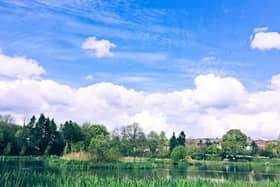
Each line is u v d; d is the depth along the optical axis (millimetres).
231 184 23531
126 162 83625
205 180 24250
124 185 21172
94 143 82562
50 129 106188
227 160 132875
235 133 136625
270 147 143375
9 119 102500
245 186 23469
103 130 119500
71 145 96438
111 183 21156
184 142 133750
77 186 20172
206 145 140875
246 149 138875
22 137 96688
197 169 76938
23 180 19562
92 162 76000
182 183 22500
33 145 98750
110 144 90500
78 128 112125
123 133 111375
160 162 103938
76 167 62125
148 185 21594
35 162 68750
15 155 90562
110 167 71562
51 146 104562
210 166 97812
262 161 130875
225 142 136500
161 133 127375
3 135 88812
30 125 103188
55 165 64875
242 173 62250
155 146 121250
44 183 20156
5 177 18484
